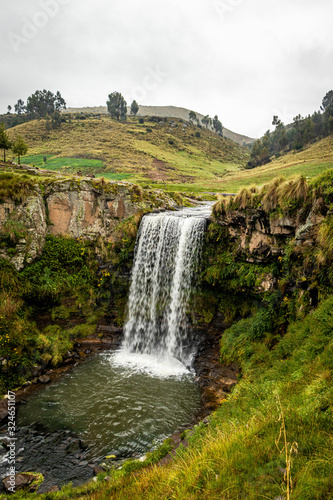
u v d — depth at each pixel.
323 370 6.54
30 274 17.69
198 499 4.36
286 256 13.33
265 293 14.73
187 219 19.03
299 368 7.78
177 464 6.18
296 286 12.47
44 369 14.84
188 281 18.66
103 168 98.56
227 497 4.11
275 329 12.90
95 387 13.39
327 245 10.80
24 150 50.03
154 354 17.36
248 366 11.88
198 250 18.48
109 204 21.56
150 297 20.03
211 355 15.43
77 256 19.98
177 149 153.00
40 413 11.55
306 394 6.02
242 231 16.36
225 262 17.12
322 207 11.67
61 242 19.89
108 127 158.75
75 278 19.47
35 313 17.41
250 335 13.60
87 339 18.00
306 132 121.50
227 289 17.05
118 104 185.50
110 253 20.88
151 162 118.25
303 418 5.16
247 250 15.84
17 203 17.88
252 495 3.90
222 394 12.09
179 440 9.26
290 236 13.70
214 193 51.31
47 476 8.46
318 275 11.02
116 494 6.32
